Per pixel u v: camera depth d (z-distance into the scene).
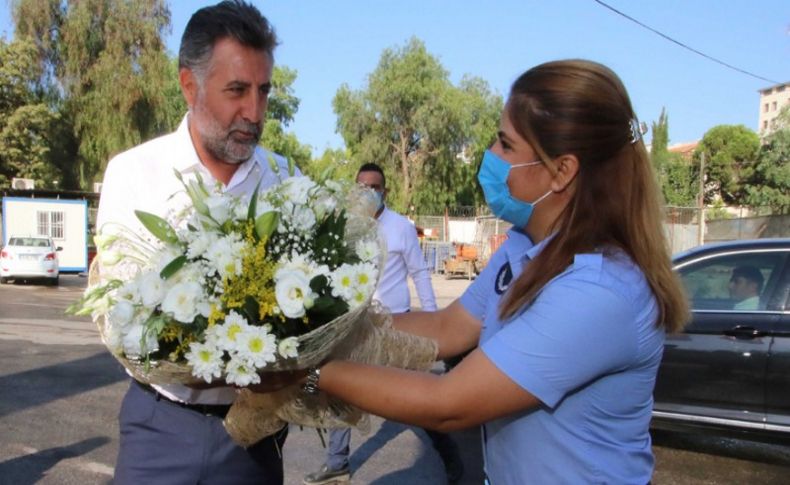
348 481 3.99
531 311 1.33
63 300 14.05
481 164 1.55
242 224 1.51
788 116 36.06
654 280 1.33
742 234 24.08
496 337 1.34
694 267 4.88
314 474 3.96
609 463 1.35
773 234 22.80
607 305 1.27
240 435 1.81
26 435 5.00
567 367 1.28
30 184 22.70
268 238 1.49
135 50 26.30
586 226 1.36
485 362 1.32
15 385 6.48
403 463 4.57
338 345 1.56
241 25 1.95
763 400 4.36
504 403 1.30
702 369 4.55
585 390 1.34
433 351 1.77
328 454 3.96
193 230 1.50
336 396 1.50
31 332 9.62
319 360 1.46
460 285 20.20
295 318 1.41
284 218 1.51
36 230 21.22
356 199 1.78
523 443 1.39
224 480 2.02
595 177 1.38
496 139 1.55
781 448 5.06
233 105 1.97
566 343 1.27
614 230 1.36
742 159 48.72
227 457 2.00
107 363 7.53
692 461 4.79
